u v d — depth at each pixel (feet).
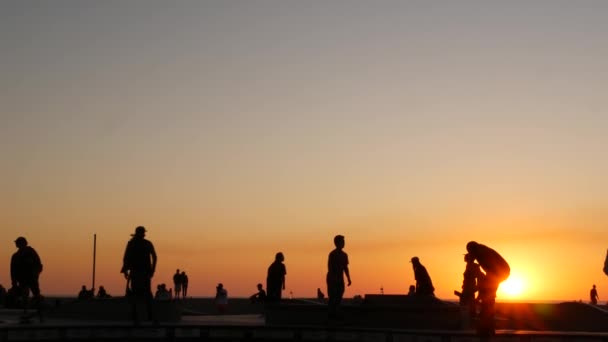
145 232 74.74
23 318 72.18
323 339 73.05
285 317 84.02
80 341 68.18
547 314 88.28
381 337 70.08
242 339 74.02
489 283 65.26
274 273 92.22
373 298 82.99
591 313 85.35
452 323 75.20
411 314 76.69
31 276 73.05
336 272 77.97
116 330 70.18
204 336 73.61
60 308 94.53
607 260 57.36
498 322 89.15
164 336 72.28
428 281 86.94
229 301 157.58
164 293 137.18
